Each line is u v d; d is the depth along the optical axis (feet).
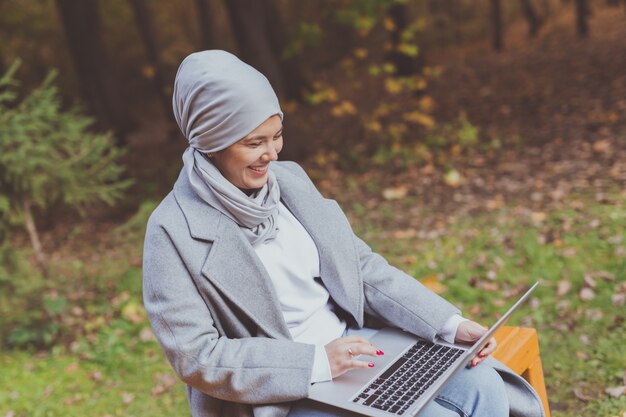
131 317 17.42
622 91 34.14
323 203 7.39
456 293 15.34
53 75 17.20
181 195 6.68
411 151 30.04
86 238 27.43
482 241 18.07
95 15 44.80
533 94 39.06
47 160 16.31
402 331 7.62
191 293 6.40
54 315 17.99
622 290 13.80
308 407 6.54
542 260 15.87
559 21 75.25
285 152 32.42
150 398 13.37
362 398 6.25
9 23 55.21
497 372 7.21
